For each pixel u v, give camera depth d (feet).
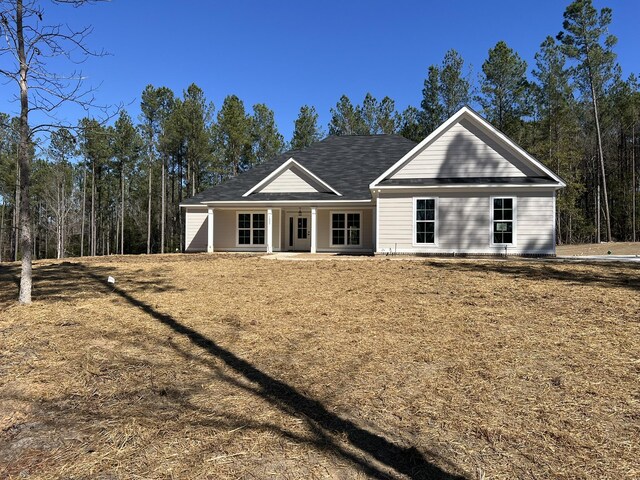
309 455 8.77
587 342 15.74
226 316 20.29
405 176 52.75
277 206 64.95
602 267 36.37
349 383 12.46
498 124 117.80
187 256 56.13
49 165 148.36
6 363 14.07
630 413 10.43
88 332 17.58
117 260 50.75
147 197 170.09
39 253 178.81
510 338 16.39
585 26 100.12
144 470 8.23
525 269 35.45
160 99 129.49
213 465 8.39
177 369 13.60
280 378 12.88
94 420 10.27
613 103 122.01
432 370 13.35
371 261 43.32
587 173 140.36
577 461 8.50
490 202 49.83
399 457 8.72
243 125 135.44
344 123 146.82
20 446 9.18
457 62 125.29
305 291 26.73
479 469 8.29
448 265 38.81
